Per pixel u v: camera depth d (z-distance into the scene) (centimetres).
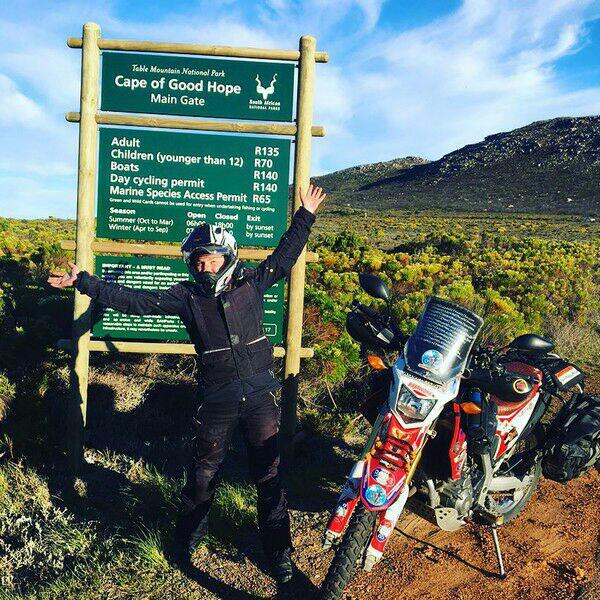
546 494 500
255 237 543
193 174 534
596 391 763
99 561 391
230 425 378
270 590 370
